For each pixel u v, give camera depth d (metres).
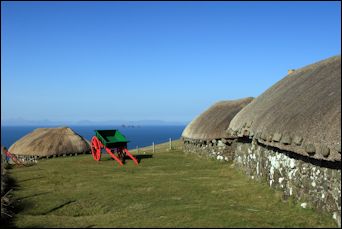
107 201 11.85
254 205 10.72
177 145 37.00
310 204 9.81
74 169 19.78
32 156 30.61
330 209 8.87
